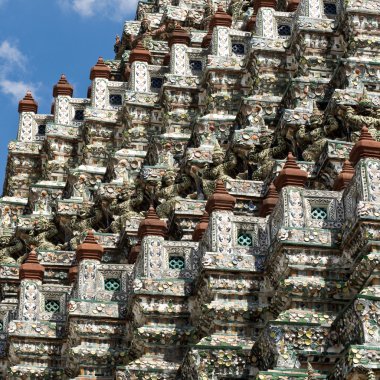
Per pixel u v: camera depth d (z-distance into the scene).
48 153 83.44
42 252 69.19
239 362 46.16
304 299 45.88
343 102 55.94
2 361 59.72
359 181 45.59
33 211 79.38
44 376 55.97
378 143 45.84
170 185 64.88
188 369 46.84
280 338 43.75
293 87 60.44
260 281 48.59
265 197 55.16
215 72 70.00
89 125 79.44
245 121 63.94
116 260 66.75
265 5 69.25
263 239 49.31
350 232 45.53
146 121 75.56
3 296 70.62
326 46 63.91
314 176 55.06
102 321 53.56
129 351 52.41
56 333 56.56
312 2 65.00
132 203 68.12
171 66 74.31
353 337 42.00
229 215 49.53
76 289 54.47
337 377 41.12
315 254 46.44
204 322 48.78
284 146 59.38
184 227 60.34
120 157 73.25
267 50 67.31
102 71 81.31
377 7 61.97
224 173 62.09
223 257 48.66
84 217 72.69
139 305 50.72
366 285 43.91
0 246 75.75
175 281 51.09
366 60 58.34
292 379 42.59
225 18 72.31
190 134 70.38
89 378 52.56
